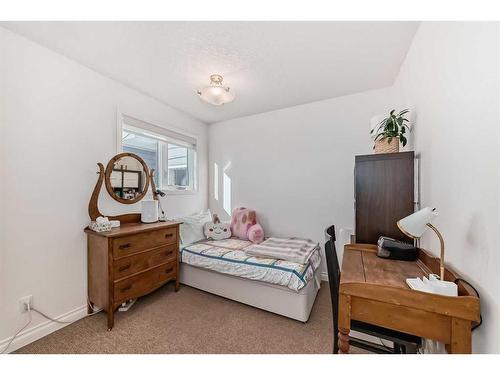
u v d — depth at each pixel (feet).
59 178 5.62
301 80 7.07
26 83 5.02
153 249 6.64
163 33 4.90
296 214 9.22
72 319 5.75
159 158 8.99
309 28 4.71
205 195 11.30
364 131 7.94
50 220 5.43
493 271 2.29
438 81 3.71
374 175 4.96
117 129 7.05
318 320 6.00
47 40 5.13
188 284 7.99
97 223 5.81
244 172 10.48
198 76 6.81
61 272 5.61
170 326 5.65
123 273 5.76
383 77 6.90
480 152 2.53
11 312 4.75
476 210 2.60
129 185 7.21
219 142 11.22
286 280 5.94
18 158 4.90
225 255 7.25
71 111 5.88
